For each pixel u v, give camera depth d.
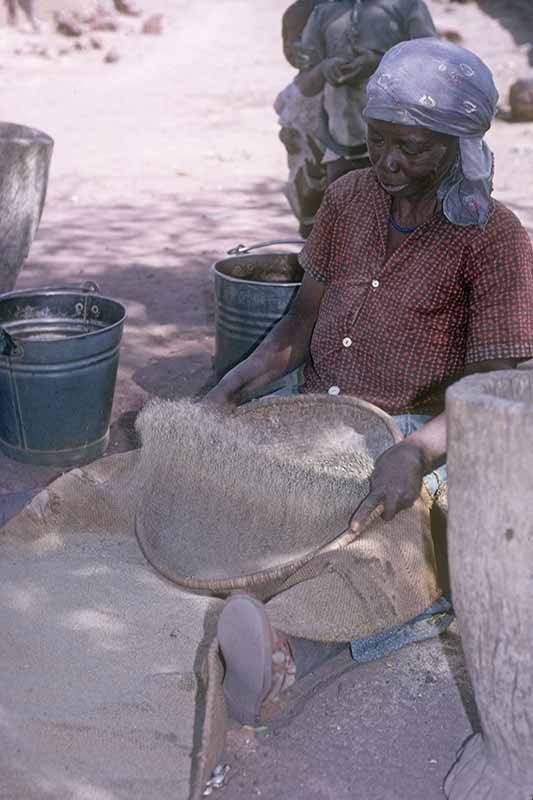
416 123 2.40
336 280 2.76
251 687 2.20
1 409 3.69
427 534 2.45
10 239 4.14
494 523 1.84
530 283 2.53
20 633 2.58
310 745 2.29
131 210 7.82
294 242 4.18
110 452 3.86
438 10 16.08
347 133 4.78
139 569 2.84
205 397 2.86
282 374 2.95
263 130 10.85
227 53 15.29
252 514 2.67
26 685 2.42
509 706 1.96
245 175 8.98
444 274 2.57
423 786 2.16
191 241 6.92
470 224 2.53
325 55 4.79
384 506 2.34
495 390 1.98
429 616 2.64
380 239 2.66
